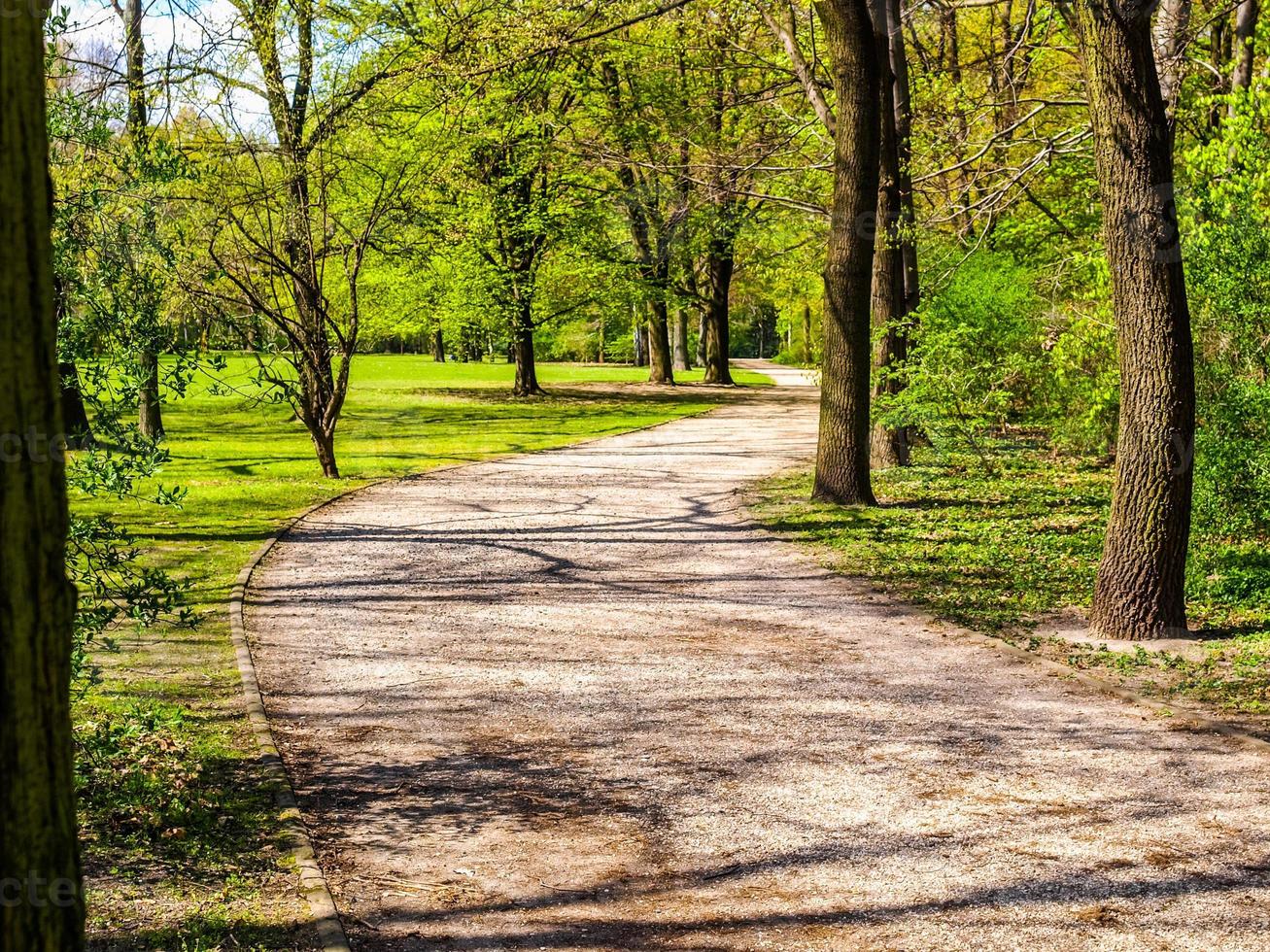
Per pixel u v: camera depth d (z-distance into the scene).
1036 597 10.96
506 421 32.06
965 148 20.45
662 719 7.60
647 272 40.34
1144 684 8.29
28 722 2.66
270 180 18.48
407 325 37.00
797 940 4.64
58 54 6.21
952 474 19.55
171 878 4.98
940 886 5.14
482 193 32.72
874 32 15.55
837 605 10.91
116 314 6.15
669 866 5.38
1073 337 16.89
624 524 15.30
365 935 4.66
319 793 6.25
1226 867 5.33
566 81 29.25
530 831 5.78
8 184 2.60
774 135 22.69
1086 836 5.69
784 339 101.06
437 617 10.39
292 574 12.08
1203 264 10.70
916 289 20.17
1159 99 8.98
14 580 2.62
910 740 7.18
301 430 28.52
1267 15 16.78
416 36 19.83
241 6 17.41
